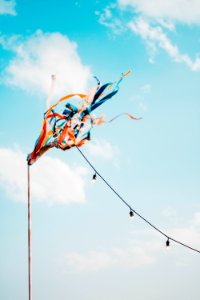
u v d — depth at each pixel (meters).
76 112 12.30
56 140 12.85
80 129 12.30
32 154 13.59
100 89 12.05
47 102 12.89
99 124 11.85
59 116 12.70
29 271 12.78
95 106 11.98
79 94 12.38
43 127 12.99
